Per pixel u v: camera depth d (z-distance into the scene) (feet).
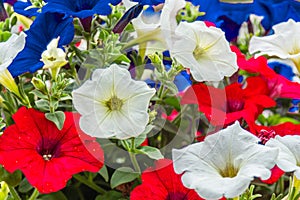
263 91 3.03
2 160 2.42
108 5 2.55
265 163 2.30
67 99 2.63
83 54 2.62
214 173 2.34
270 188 2.86
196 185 2.26
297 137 2.44
